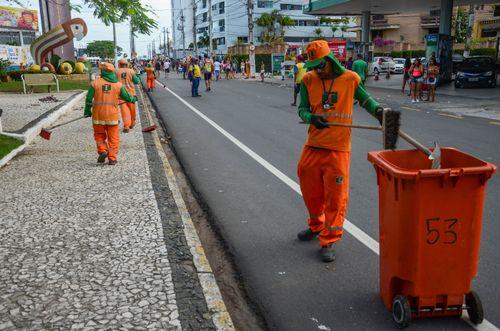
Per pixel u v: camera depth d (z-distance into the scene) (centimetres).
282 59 4406
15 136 940
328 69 412
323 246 443
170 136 1107
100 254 431
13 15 6000
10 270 400
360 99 417
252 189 674
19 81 2773
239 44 7312
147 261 417
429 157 338
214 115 1457
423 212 302
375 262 438
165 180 679
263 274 423
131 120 1111
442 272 313
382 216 338
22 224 507
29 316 330
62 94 1998
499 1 2734
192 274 394
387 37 6788
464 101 1781
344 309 361
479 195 304
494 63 2342
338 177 421
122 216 530
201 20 10000
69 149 909
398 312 328
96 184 659
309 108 432
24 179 691
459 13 5753
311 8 3316
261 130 1164
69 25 3086
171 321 325
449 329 328
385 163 321
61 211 547
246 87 2773
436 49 2461
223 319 329
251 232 519
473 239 310
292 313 360
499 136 1044
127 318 327
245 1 8562
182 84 3048
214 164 826
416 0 2736
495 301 365
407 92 2239
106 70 763
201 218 577
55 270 399
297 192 656
